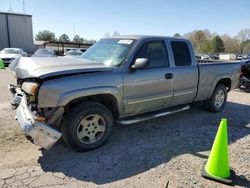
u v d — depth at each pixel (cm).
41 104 350
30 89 356
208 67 586
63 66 379
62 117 379
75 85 368
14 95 449
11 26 3431
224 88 655
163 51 496
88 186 315
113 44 483
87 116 392
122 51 451
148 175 342
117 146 429
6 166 354
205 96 602
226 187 321
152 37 484
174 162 378
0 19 3331
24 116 372
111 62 442
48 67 367
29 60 404
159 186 318
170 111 525
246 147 440
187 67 535
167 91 499
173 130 513
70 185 316
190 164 373
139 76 444
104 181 326
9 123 517
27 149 407
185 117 604
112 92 409
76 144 390
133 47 449
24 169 349
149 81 460
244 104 780
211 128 531
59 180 326
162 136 479
